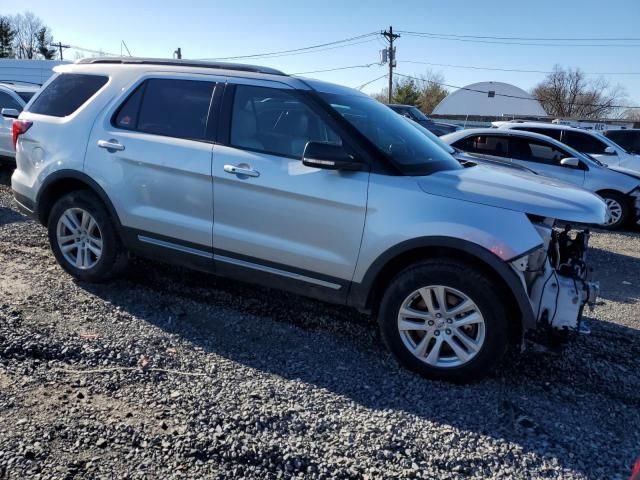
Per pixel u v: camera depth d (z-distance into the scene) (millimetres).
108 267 4695
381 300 3771
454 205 3459
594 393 3582
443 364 3559
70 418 2930
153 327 4094
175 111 4363
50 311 4211
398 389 3467
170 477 2551
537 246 3305
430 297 3541
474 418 3191
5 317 4004
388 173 3656
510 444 2965
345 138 3779
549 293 3420
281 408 3158
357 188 3650
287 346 3973
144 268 5270
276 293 4934
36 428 2824
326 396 3324
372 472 2680
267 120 4039
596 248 8305
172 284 4961
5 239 6059
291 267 3936
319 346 4008
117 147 4445
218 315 4410
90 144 4578
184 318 4301
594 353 4180
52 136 4777
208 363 3631
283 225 3895
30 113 5031
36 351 3576
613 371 3902
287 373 3578
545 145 10094
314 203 3758
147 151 4328
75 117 4723
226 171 4023
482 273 3406
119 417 2969
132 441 2779
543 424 3178
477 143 10258
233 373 3523
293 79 4078
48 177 4773
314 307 4691
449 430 3055
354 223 3664
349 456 2781
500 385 3590
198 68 4414
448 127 22203
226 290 4918
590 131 12758
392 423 3086
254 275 4129
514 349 4078
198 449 2752
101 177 4516
